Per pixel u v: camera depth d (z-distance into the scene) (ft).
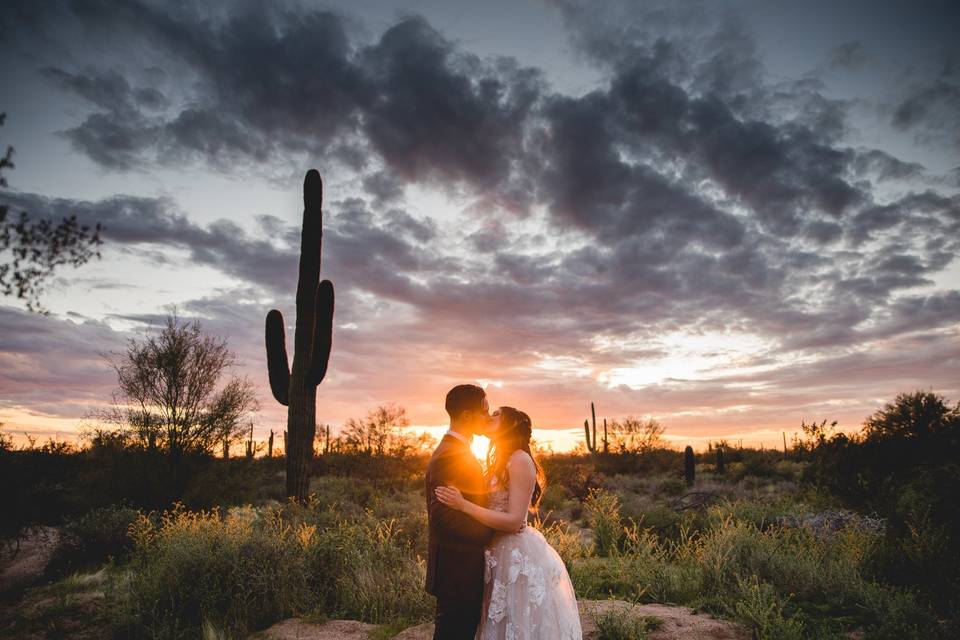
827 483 39.68
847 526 24.84
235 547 20.49
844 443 41.45
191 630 17.07
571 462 104.78
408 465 74.23
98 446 40.42
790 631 14.79
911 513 23.70
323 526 27.73
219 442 43.39
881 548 21.88
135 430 41.32
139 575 20.89
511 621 11.30
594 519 34.01
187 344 43.52
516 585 11.52
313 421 36.27
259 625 17.92
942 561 19.89
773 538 22.74
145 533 26.37
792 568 19.58
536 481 12.93
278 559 20.11
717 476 80.12
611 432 118.52
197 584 18.99
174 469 40.60
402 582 19.99
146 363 42.32
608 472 100.94
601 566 23.70
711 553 21.02
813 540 22.77
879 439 40.01
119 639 17.06
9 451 29.04
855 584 18.37
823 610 17.24
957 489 24.13
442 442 12.03
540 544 12.08
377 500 43.45
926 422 39.63
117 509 34.91
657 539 29.96
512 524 11.26
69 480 34.14
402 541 25.80
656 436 113.70
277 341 38.93
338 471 70.03
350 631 17.03
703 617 16.89
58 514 31.09
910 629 15.20
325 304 36.50
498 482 11.87
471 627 11.10
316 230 38.55
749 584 18.45
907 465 37.88
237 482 42.86
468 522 11.27
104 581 23.12
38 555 28.99
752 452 120.16
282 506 33.19
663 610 17.76
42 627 18.29
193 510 38.91
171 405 42.50
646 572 21.01
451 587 11.05
